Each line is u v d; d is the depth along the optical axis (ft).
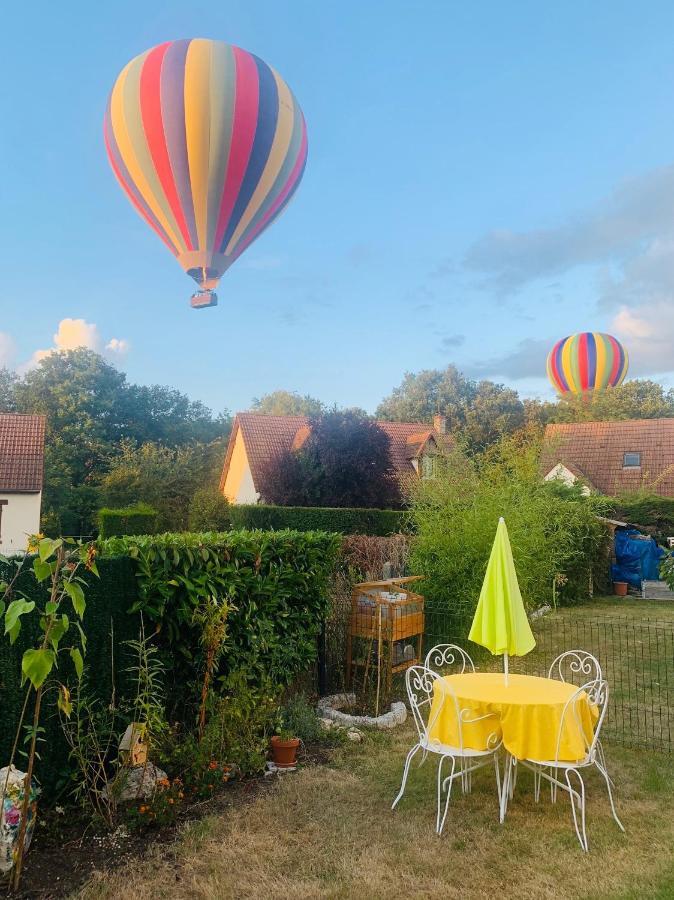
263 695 20.11
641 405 162.30
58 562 13.04
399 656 27.09
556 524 47.37
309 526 81.00
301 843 14.83
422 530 34.88
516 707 16.03
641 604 54.13
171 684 19.26
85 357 186.39
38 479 98.53
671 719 23.52
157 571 18.08
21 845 12.68
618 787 18.07
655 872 13.73
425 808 16.67
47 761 15.19
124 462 136.56
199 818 15.83
